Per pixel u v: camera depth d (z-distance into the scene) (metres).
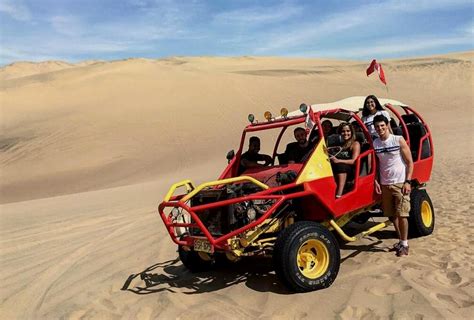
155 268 7.65
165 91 50.53
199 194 6.45
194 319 5.40
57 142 39.69
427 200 8.00
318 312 5.26
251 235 6.02
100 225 12.23
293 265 5.72
